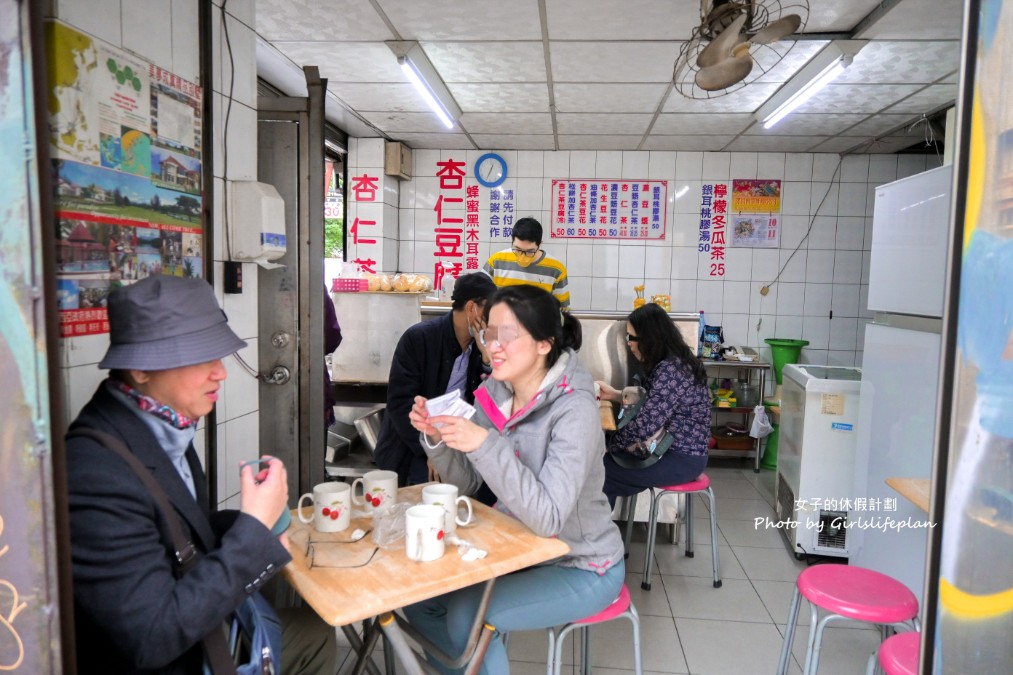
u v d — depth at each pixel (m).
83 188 1.20
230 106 1.80
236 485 1.89
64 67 1.15
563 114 4.06
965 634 0.82
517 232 4.10
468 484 1.71
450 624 1.52
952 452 0.80
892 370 2.41
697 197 5.05
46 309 0.74
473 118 4.20
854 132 4.34
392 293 3.07
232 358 1.86
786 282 5.06
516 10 2.58
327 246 5.15
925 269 2.20
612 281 5.13
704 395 2.79
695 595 2.77
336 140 4.56
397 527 1.38
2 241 0.73
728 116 4.02
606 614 1.69
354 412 3.29
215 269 1.75
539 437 1.54
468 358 2.34
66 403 1.18
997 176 0.76
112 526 0.95
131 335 1.05
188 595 0.97
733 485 4.29
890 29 2.65
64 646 0.77
